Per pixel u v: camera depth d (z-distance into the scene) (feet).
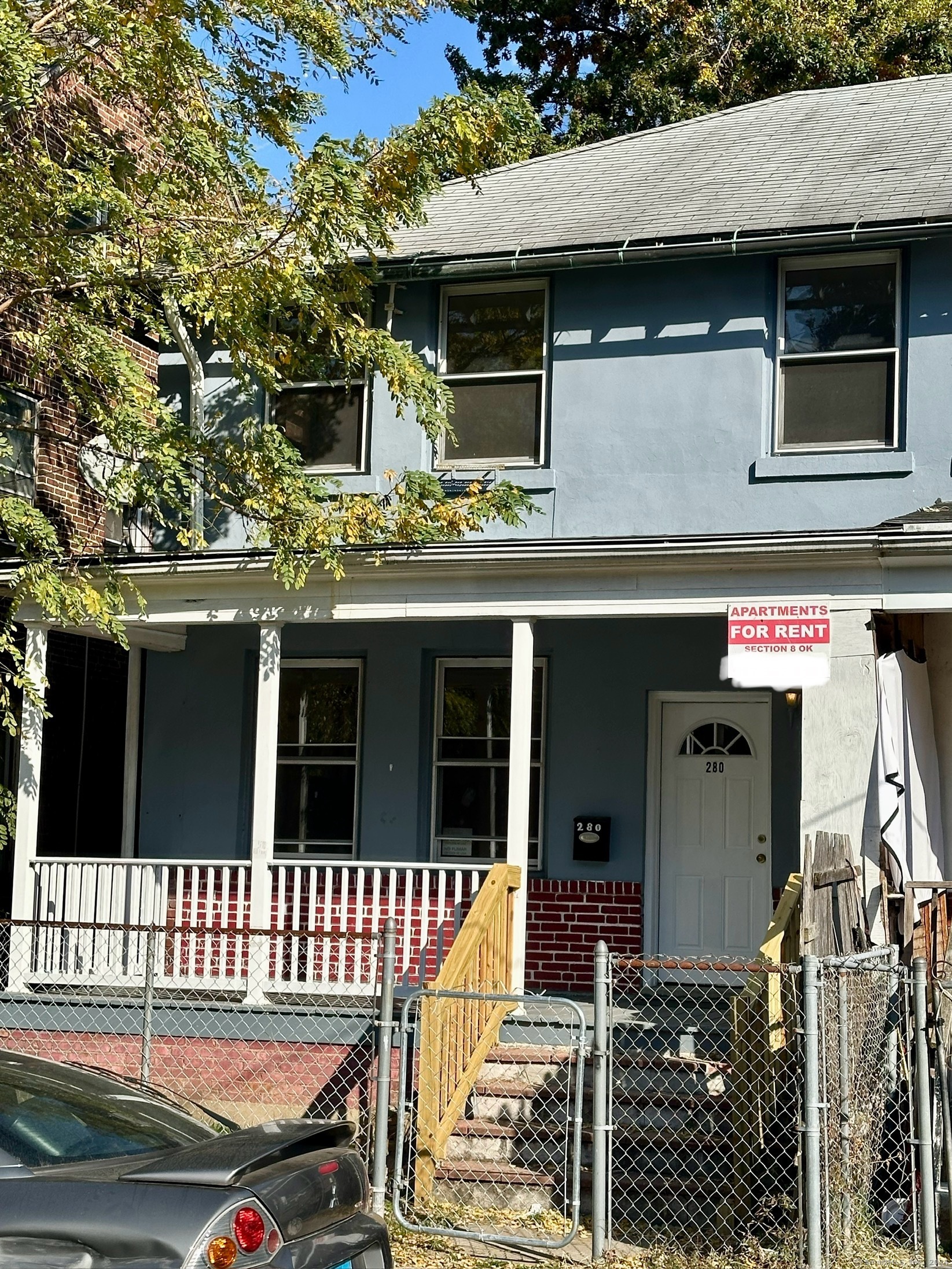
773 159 47.37
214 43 41.19
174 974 36.73
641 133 53.06
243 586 38.27
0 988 38.70
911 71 82.74
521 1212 28.76
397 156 39.42
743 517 41.39
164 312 45.55
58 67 42.06
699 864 42.52
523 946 34.96
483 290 45.11
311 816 45.21
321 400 46.21
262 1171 17.43
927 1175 25.08
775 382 42.04
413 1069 32.07
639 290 43.16
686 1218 28.37
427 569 36.37
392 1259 19.93
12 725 36.04
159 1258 16.29
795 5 84.07
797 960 29.37
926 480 39.93
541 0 91.81
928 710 35.27
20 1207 16.72
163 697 46.32
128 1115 19.24
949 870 35.47
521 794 35.76
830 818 33.32
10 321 46.60
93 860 37.83
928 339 40.45
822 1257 24.13
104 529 50.88
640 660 42.80
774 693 42.09
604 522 42.57
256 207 40.65
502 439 44.27
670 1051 33.22
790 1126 27.66
